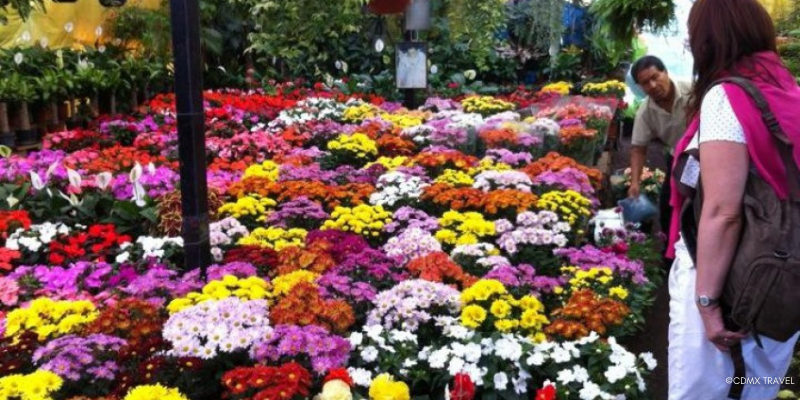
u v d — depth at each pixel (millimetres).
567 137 6352
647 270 4539
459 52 11430
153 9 10570
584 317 3090
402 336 2842
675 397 2275
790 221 1967
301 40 7641
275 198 5012
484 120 7172
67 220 4660
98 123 7852
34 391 2289
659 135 5180
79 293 3514
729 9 2119
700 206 2162
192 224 3387
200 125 3340
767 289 1939
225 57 11195
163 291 3234
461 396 2369
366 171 5641
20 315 2904
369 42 11219
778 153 1990
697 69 2205
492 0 7457
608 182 7285
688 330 2236
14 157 5855
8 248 3982
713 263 2021
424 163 5750
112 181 5133
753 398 2184
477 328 3057
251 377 2371
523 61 11578
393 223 4359
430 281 3246
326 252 3746
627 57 10930
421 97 9633
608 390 2674
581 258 3932
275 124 7625
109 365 2521
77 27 10609
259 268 3645
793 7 7090
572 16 10227
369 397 2514
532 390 2783
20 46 8953
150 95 10016
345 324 2883
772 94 2023
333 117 8172
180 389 2504
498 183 5066
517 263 4047
